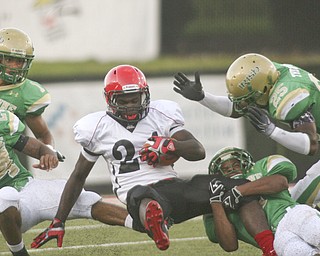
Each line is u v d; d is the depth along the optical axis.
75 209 21.39
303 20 54.50
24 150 20.98
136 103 19.53
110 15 55.94
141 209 18.25
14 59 21.98
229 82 20.59
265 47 55.19
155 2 56.09
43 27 55.16
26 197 21.28
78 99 37.62
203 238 25.08
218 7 55.84
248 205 19.11
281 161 19.59
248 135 37.31
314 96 20.41
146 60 55.78
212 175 19.69
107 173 36.03
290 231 18.30
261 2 55.34
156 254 22.97
